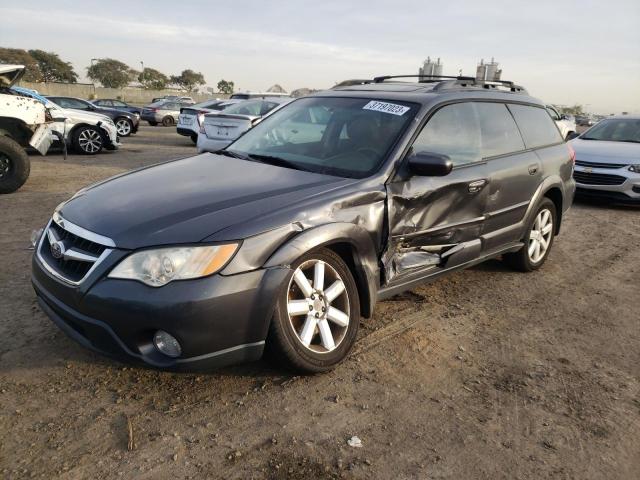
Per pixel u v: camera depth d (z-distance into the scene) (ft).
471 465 8.09
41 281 9.53
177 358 8.49
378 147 11.62
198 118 52.08
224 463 7.79
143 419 8.70
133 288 8.23
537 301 14.84
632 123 32.30
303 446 8.26
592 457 8.45
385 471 7.84
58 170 33.27
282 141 13.12
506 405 9.71
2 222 19.89
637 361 11.75
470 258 13.55
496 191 13.87
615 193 27.81
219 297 8.33
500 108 14.99
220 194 9.88
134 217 9.09
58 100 60.18
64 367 10.07
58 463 7.63
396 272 11.50
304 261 9.55
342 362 10.80
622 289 16.22
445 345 11.90
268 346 9.39
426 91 13.39
